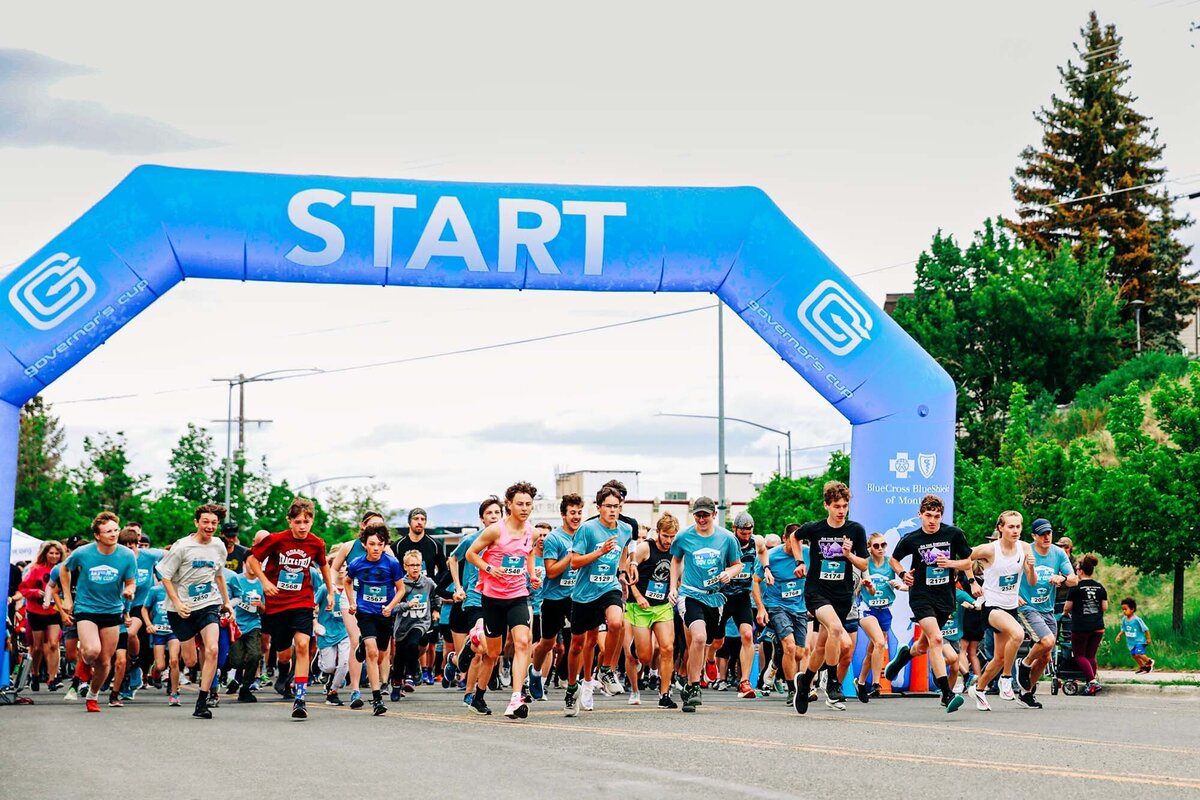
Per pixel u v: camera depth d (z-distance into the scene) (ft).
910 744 31.42
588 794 22.76
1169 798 22.20
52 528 171.22
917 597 42.80
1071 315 148.15
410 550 52.95
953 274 152.35
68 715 43.45
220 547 42.24
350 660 47.09
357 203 55.06
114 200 54.08
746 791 22.95
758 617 48.42
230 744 32.32
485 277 55.93
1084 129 200.13
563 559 41.88
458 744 31.71
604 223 55.98
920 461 55.52
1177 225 203.72
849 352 55.83
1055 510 81.61
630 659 47.50
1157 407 76.43
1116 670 70.74
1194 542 73.56
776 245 56.44
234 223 54.39
